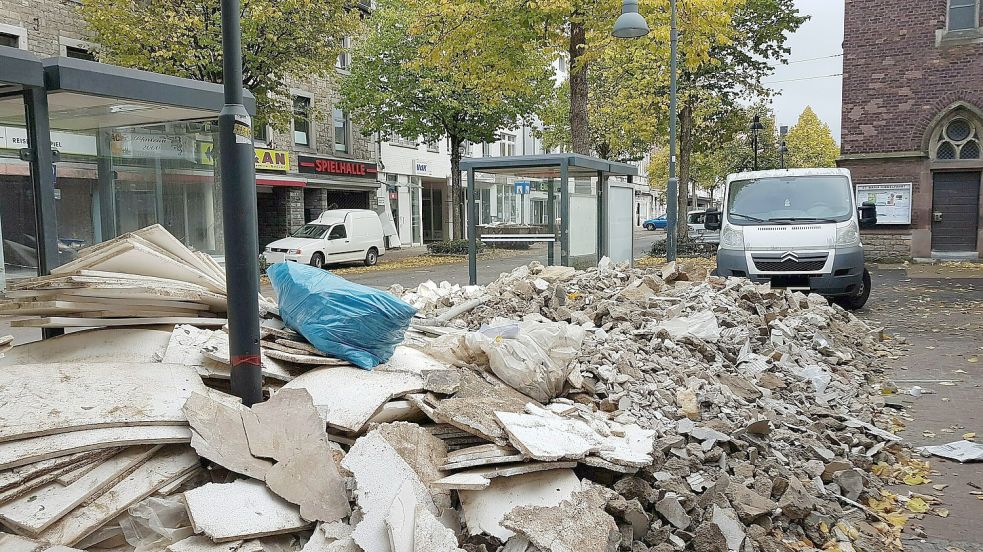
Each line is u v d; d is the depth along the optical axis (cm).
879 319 1245
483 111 3073
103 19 1975
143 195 797
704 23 1706
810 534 430
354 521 344
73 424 365
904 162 2167
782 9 2631
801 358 789
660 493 417
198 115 742
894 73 2150
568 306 889
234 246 435
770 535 419
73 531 325
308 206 3334
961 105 2086
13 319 534
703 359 705
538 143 5294
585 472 423
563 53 2069
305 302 516
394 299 517
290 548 339
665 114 2544
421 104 3103
